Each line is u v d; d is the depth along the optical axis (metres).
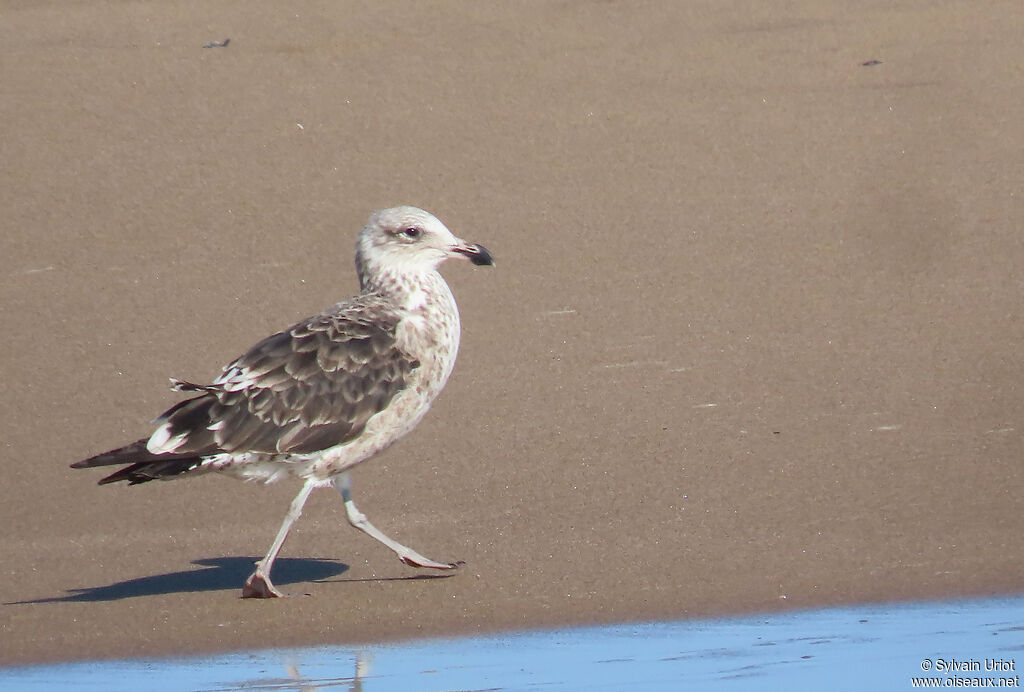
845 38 22.77
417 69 21.80
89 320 15.55
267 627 9.69
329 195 18.28
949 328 15.02
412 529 11.41
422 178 18.70
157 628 9.66
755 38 22.88
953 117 20.02
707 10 24.05
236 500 12.17
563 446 12.86
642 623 9.58
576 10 23.97
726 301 15.77
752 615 9.67
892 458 12.34
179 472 10.11
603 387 14.03
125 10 23.78
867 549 10.66
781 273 16.36
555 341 15.01
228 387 10.27
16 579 10.64
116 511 11.95
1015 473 11.95
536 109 20.61
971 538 10.78
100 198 18.06
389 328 10.78
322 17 23.50
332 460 10.46
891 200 17.91
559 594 10.11
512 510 11.69
